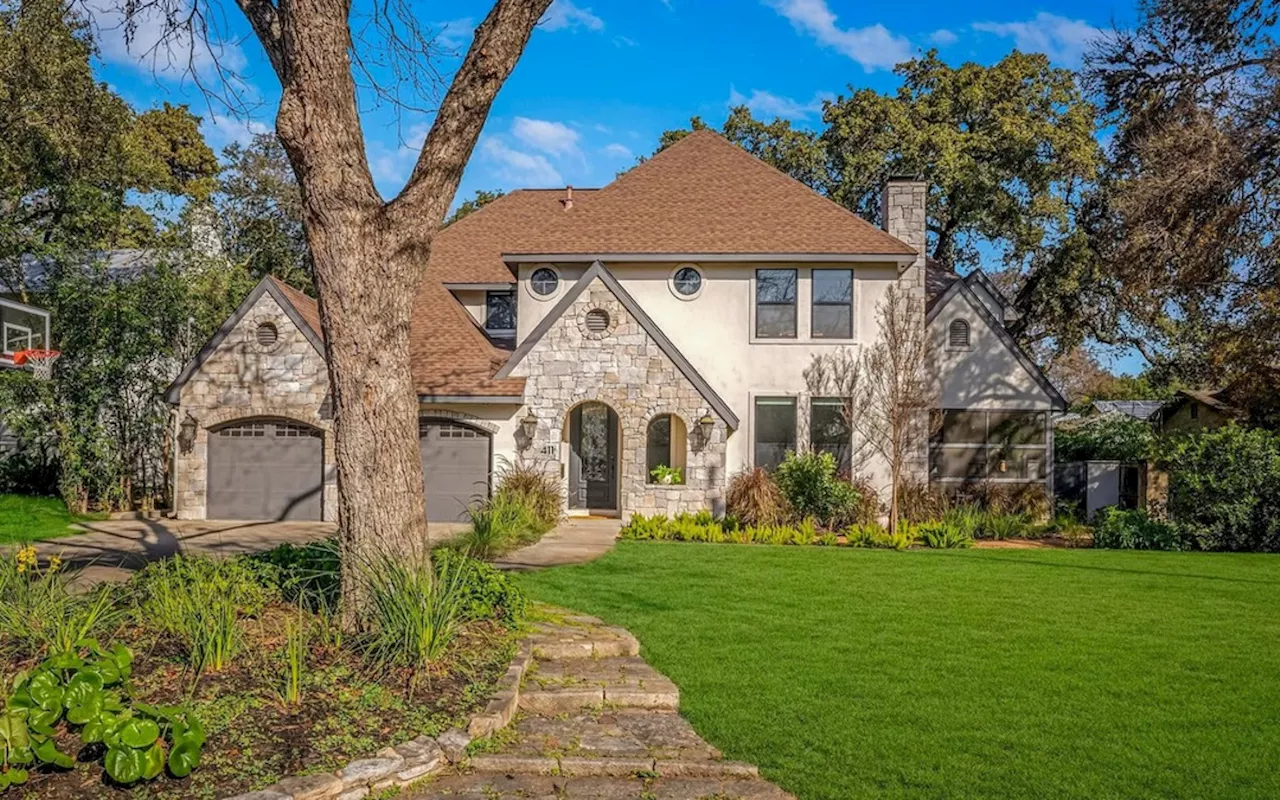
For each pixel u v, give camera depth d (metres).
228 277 22.19
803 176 30.97
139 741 4.60
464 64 7.27
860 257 20.14
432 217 7.34
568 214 21.88
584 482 22.53
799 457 19.44
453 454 19.58
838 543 16.52
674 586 11.19
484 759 5.46
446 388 19.06
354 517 7.11
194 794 4.61
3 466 20.28
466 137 7.33
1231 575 13.22
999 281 33.31
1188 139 19.16
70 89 21.48
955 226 29.50
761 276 20.86
